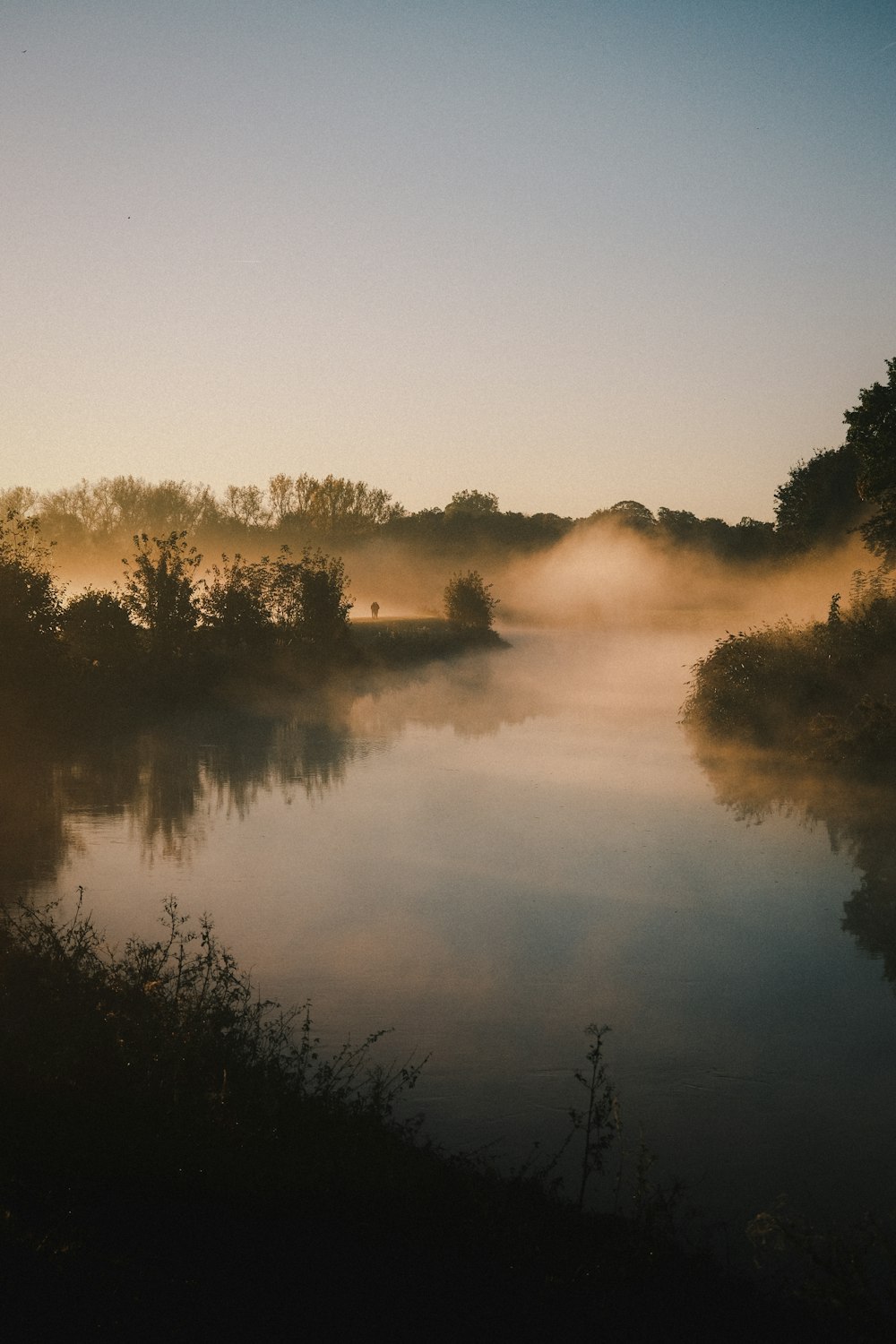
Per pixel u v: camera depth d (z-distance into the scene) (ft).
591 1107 19.53
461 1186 17.37
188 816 52.03
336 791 59.52
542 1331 13.23
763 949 33.83
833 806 56.29
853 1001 29.66
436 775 65.41
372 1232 15.10
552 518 406.62
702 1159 21.03
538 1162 20.48
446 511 430.61
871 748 64.69
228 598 108.58
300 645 118.52
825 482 191.62
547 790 60.70
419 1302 13.53
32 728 75.87
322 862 43.45
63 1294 12.61
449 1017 27.71
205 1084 19.45
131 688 89.76
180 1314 12.61
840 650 78.59
